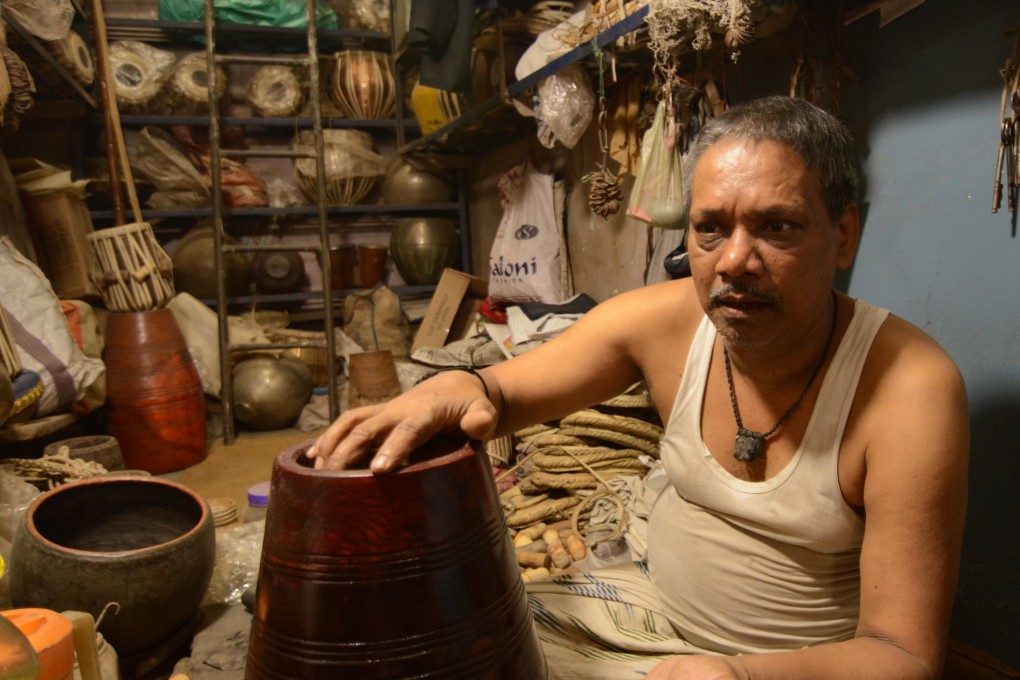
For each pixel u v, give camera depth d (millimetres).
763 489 966
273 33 4629
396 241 4887
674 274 2273
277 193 4809
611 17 2115
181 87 4422
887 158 1673
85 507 1587
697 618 1115
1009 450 1420
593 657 1078
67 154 4371
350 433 820
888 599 824
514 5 3148
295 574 677
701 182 852
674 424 1073
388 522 663
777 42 1917
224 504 2277
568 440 2311
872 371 900
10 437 2352
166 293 3373
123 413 3141
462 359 3342
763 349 896
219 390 3875
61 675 985
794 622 1018
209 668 1473
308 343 3934
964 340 1505
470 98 3861
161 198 4414
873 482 867
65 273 3365
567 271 3535
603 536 1950
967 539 1525
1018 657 1424
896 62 1626
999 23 1388
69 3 3303
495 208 4566
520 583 788
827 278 867
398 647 661
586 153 3273
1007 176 1371
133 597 1385
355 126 4934
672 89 1995
